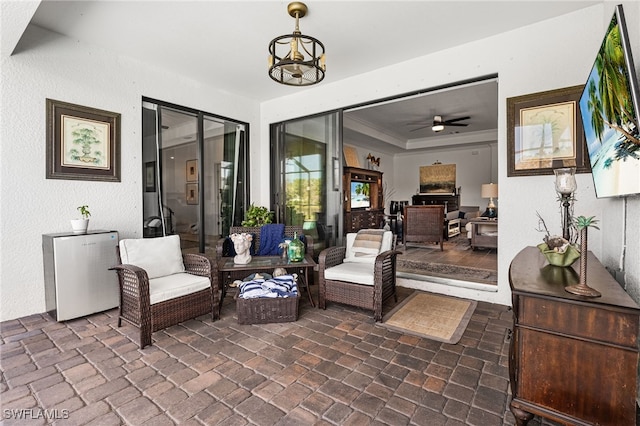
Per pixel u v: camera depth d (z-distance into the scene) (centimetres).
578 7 258
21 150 270
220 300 309
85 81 308
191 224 420
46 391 172
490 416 152
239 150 482
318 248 454
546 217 278
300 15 259
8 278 266
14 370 193
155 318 233
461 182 948
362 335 244
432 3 251
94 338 238
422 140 902
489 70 306
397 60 356
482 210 909
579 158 261
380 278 270
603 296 118
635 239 161
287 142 486
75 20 269
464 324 263
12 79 264
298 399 166
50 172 286
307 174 462
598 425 118
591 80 185
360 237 340
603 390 117
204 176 432
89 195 313
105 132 324
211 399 166
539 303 128
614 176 162
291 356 212
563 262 163
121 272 253
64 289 266
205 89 424
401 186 1057
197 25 280
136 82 350
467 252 590
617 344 114
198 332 250
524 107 286
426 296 342
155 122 375
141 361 205
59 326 259
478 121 686
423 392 171
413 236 630
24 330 250
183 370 194
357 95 398
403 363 202
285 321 269
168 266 279
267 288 272
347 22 278
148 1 244
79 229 284
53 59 287
